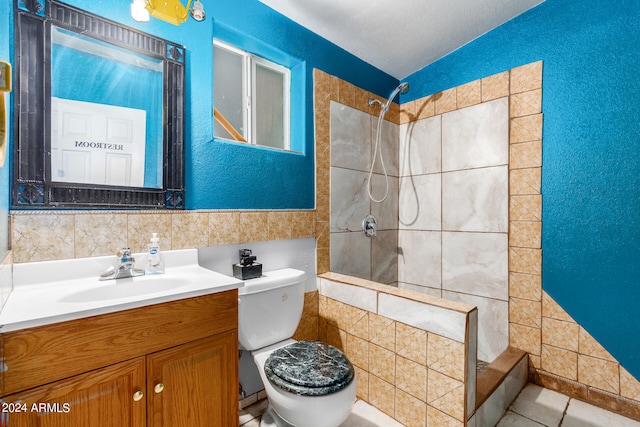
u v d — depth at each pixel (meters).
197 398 1.00
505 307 1.84
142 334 0.88
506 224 1.84
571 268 1.62
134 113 1.22
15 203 0.97
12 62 0.98
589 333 1.58
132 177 1.21
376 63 2.21
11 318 0.71
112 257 1.15
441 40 1.98
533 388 1.71
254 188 1.58
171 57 1.30
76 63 1.10
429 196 2.23
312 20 1.75
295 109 1.84
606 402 1.53
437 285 2.18
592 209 1.56
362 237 2.14
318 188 1.87
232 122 1.67
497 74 1.87
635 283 1.46
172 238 1.30
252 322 1.32
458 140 2.06
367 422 1.44
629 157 1.46
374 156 2.15
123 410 0.85
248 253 1.46
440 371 1.28
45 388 0.73
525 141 1.76
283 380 1.10
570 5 1.62
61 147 1.07
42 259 1.02
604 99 1.52
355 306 1.64
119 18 1.19
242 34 1.53
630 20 1.45
